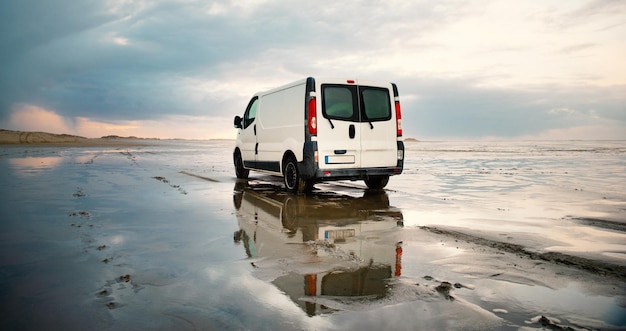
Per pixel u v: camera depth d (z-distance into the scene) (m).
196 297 2.85
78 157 19.98
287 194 8.41
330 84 8.13
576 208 6.64
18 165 14.61
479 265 3.60
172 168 14.72
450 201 7.43
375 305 2.72
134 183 9.85
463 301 2.79
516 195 8.19
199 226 5.22
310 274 3.36
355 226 5.27
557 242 4.41
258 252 4.02
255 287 3.05
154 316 2.54
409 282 3.16
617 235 4.75
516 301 2.81
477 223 5.45
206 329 2.37
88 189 8.63
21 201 7.04
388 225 5.33
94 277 3.26
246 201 7.38
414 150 38.12
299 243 4.38
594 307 2.72
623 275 3.35
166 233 4.81
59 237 4.57
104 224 5.29
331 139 8.05
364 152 8.34
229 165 16.56
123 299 2.81
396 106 8.76
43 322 2.46
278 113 9.20
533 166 16.05
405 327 2.39
